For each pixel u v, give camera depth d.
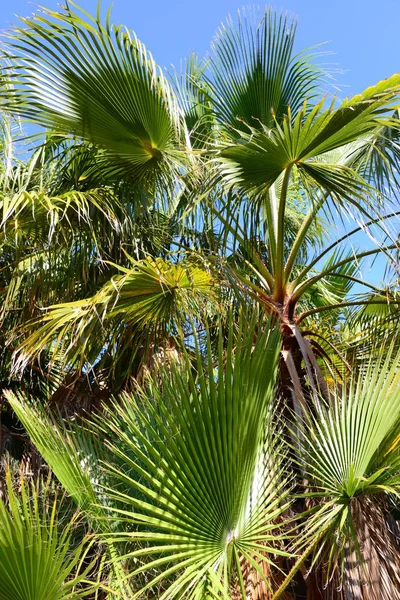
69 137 4.72
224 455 2.83
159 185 5.04
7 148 5.25
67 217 4.43
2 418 5.89
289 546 3.50
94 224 4.91
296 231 5.94
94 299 3.92
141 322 4.55
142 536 2.71
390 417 3.16
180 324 4.30
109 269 5.05
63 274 4.94
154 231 5.29
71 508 3.52
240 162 3.94
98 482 3.50
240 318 3.15
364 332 5.32
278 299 4.59
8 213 4.19
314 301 6.47
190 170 4.61
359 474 3.09
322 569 3.45
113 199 4.92
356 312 5.89
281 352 4.18
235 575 3.04
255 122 5.47
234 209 4.24
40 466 4.08
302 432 3.35
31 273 4.90
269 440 3.14
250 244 4.66
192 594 2.62
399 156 4.83
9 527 2.41
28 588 2.51
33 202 4.37
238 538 2.85
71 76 4.35
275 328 3.31
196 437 2.78
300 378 4.20
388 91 3.56
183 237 5.40
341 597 3.27
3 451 5.58
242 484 2.89
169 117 4.56
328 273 4.66
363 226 3.99
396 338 4.80
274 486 3.15
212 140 5.61
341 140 3.89
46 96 4.45
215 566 2.73
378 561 3.20
